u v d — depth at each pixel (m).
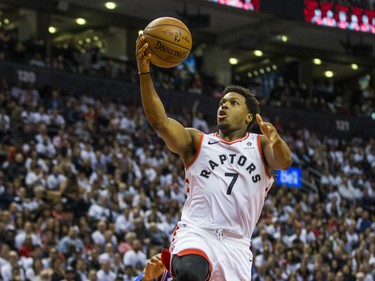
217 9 35.66
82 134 29.14
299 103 42.38
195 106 34.69
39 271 19.08
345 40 43.97
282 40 42.31
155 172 27.89
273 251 24.94
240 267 8.00
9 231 20.11
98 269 20.55
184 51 8.09
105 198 23.50
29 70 33.28
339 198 33.06
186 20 36.53
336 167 36.38
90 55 36.53
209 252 7.87
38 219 21.09
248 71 44.28
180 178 28.69
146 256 22.02
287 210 29.08
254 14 37.16
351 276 24.56
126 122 31.44
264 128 7.67
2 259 18.75
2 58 32.72
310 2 37.88
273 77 44.97
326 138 39.50
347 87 46.56
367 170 37.03
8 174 24.00
